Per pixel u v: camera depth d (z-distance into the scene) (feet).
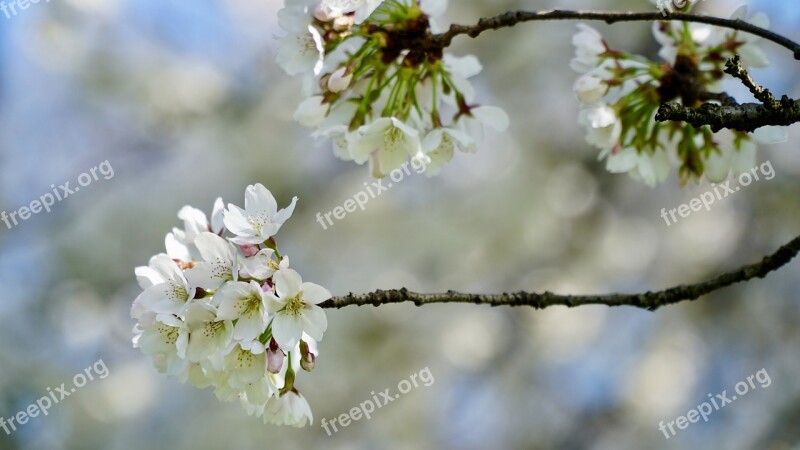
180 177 22.71
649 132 9.62
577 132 23.58
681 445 22.79
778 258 8.51
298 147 22.67
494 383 23.16
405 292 7.77
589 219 23.82
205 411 21.27
